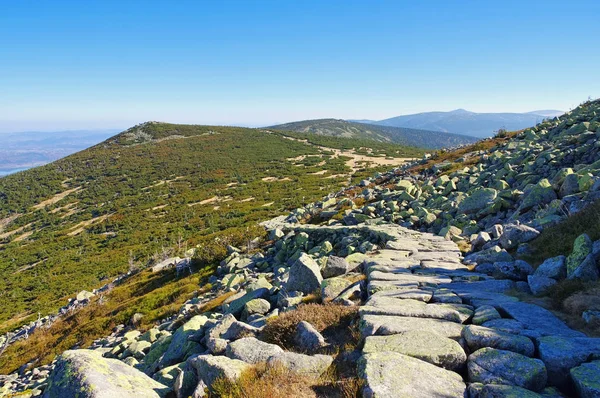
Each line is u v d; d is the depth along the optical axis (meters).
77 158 194.75
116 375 6.27
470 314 7.90
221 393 6.33
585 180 15.35
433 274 11.92
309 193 104.44
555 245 11.34
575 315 7.45
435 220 22.73
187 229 89.31
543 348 5.95
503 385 5.15
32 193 149.62
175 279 31.31
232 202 110.50
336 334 8.71
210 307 17.83
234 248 31.08
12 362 25.25
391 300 9.02
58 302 53.25
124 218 111.31
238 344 8.29
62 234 107.06
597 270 8.51
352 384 5.77
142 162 179.00
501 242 13.76
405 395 5.16
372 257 15.20
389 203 28.70
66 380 5.72
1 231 119.00
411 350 6.37
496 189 23.39
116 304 30.81
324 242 23.53
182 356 11.06
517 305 8.03
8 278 76.38
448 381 5.58
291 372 6.62
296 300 12.20
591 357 5.61
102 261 76.12
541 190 17.56
